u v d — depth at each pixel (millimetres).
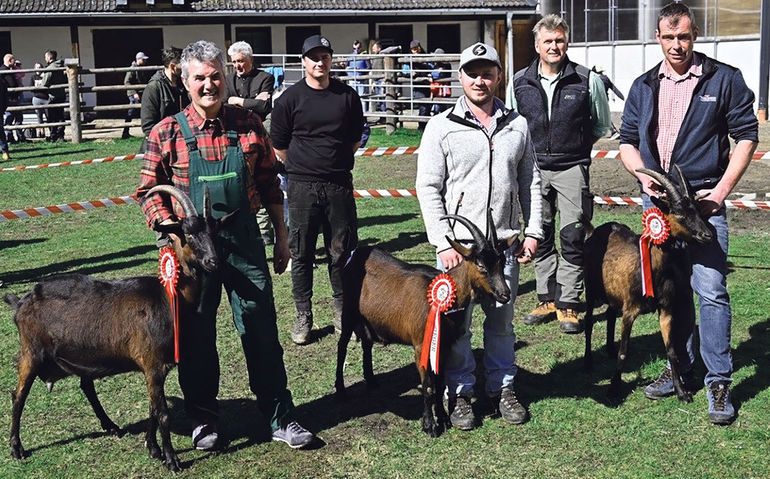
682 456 4605
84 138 19734
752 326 6457
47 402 5480
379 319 5129
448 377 5102
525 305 7289
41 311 4602
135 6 25109
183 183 4570
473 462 4625
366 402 5457
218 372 4848
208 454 4777
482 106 4840
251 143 4648
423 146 4906
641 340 6395
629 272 5305
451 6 26375
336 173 6418
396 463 4633
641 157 5301
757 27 22906
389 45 27484
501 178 4820
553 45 6289
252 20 26156
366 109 21688
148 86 8570
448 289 4633
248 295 4703
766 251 8531
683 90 5051
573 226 6504
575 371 5855
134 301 4520
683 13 4875
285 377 4895
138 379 5848
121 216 11188
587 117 6445
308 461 4676
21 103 21109
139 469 4621
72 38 25328
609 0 24797
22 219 11062
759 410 5090
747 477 4383
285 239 4977
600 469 4508
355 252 5445
